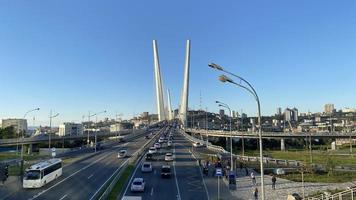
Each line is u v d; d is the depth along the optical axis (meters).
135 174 61.38
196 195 45.38
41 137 133.75
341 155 130.50
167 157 78.25
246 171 66.62
